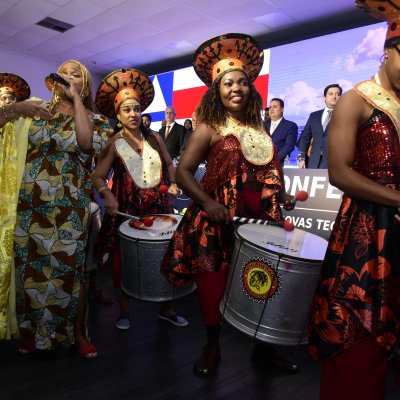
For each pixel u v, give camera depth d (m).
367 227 1.07
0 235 1.88
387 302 1.02
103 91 2.56
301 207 3.28
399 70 1.02
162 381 1.79
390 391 1.74
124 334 2.31
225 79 1.78
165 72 9.30
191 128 6.59
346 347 1.04
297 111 6.99
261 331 1.47
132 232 2.09
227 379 1.81
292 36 7.32
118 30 7.59
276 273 1.42
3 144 1.90
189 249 1.80
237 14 6.63
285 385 1.77
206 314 1.81
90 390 1.71
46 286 1.91
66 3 6.61
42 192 1.89
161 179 2.54
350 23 6.62
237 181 1.75
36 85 9.67
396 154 1.06
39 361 1.96
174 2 6.33
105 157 2.46
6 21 7.47
